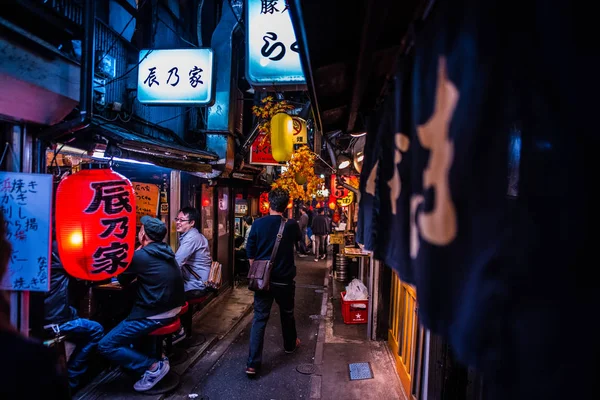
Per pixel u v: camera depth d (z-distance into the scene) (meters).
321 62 2.57
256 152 9.02
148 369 4.67
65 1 3.49
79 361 4.56
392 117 2.15
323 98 3.44
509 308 0.81
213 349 6.27
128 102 5.76
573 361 0.67
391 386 4.96
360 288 7.57
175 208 7.01
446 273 1.04
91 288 5.16
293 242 5.76
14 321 3.19
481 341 0.86
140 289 4.61
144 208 6.10
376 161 2.51
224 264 9.73
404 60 1.67
